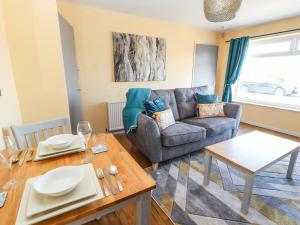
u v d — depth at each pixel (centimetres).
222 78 450
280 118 346
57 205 59
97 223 138
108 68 314
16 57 166
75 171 75
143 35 331
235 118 282
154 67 354
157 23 342
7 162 81
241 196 167
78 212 60
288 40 331
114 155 98
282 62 347
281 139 199
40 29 171
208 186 181
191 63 405
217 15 147
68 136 113
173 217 142
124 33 311
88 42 288
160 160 211
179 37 375
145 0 255
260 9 278
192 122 267
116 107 328
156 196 166
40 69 178
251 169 139
